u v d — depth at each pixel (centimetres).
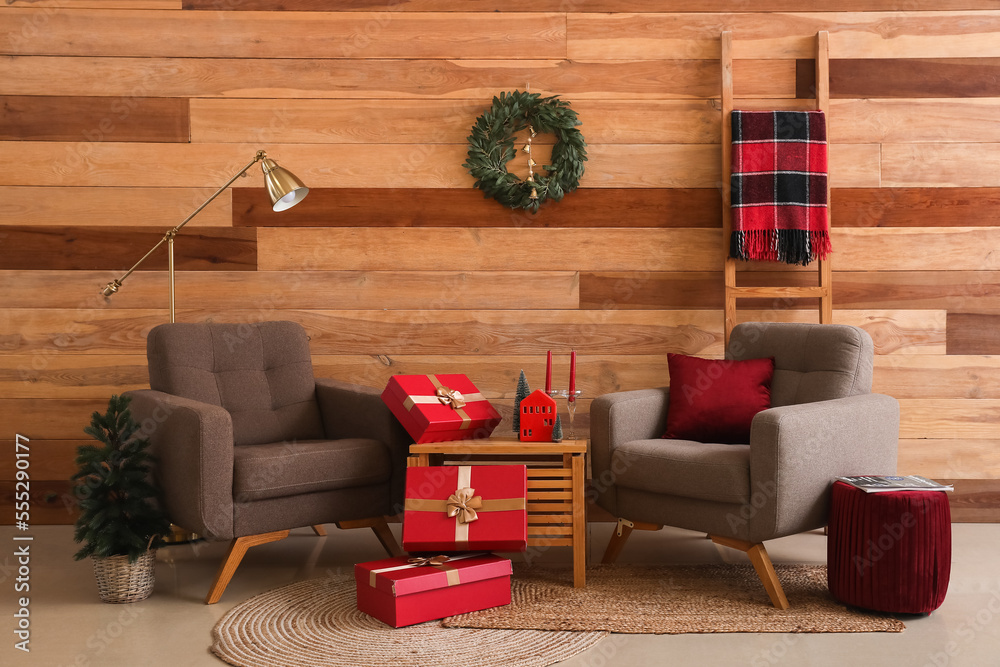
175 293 321
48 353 320
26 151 318
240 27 321
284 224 323
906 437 322
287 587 242
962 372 321
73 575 260
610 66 324
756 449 220
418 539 228
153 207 321
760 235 310
